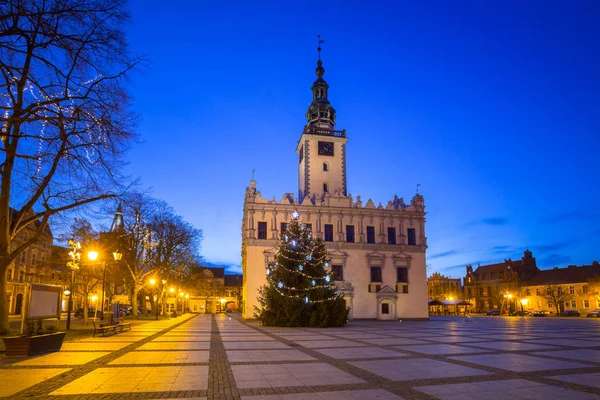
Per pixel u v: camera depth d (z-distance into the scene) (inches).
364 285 2263.8
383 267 2303.2
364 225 2326.5
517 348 763.4
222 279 5369.1
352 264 2268.7
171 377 470.0
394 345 823.7
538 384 434.9
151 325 1610.5
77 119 703.1
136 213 1845.5
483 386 424.5
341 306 1552.7
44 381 444.5
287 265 1598.2
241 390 404.8
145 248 2082.9
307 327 1498.5
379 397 378.0
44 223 871.1
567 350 731.4
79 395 381.7
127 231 1925.4
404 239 2364.7
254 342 890.1
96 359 611.8
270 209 2215.8
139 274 2066.9
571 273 3725.4
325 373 496.1
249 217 2185.0
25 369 520.1
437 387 418.9
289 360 607.8
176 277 2723.9
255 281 2129.7
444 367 541.0
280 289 1576.0
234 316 2997.0
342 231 2285.9
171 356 651.5
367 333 1182.9
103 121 749.3
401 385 428.1
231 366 550.9
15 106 748.6
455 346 801.6
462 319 2397.9
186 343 864.3
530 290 3978.8
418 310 2303.2
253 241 2162.9
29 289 666.8
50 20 629.9
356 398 374.3
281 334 1141.7
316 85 2837.1
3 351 657.0
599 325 1622.8
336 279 2220.7
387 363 577.0
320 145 2600.9
